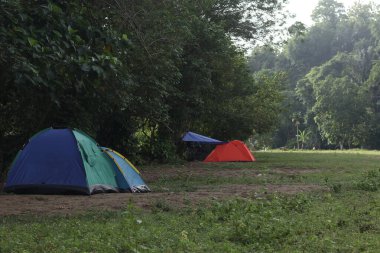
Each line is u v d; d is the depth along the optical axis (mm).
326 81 78625
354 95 77125
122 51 11148
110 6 12922
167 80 17031
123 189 11320
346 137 78500
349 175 16469
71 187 10539
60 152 10852
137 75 15016
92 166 10938
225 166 21422
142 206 8969
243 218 7117
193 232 6547
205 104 25328
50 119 15016
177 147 26000
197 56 22094
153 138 23781
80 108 14453
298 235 6406
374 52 89125
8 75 9820
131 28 13578
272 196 10250
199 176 16344
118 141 21156
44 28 8812
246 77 27719
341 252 5512
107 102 13734
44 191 10680
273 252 5586
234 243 6051
